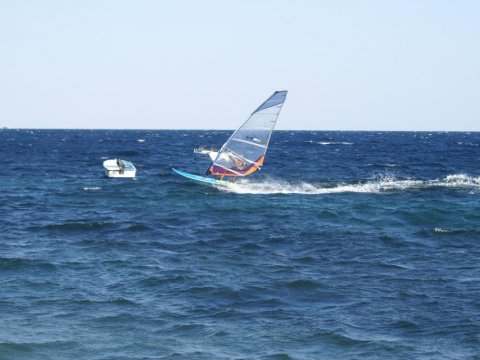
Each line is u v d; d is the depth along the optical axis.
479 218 53.41
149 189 75.88
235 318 28.30
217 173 68.38
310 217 54.41
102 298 30.88
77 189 77.00
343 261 38.59
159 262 37.97
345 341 25.62
